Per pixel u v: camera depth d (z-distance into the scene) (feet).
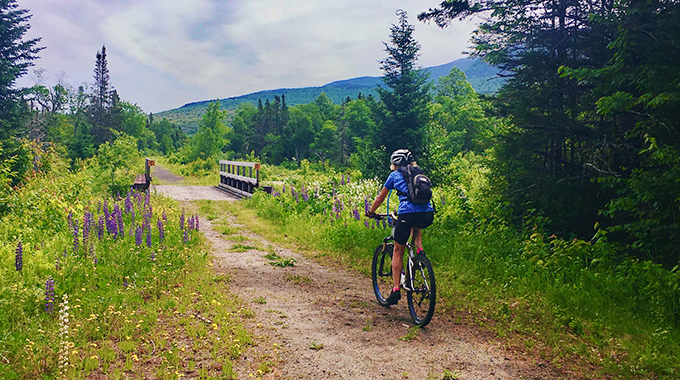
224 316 14.01
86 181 40.83
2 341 10.69
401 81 94.99
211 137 202.69
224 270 20.74
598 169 23.39
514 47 29.60
